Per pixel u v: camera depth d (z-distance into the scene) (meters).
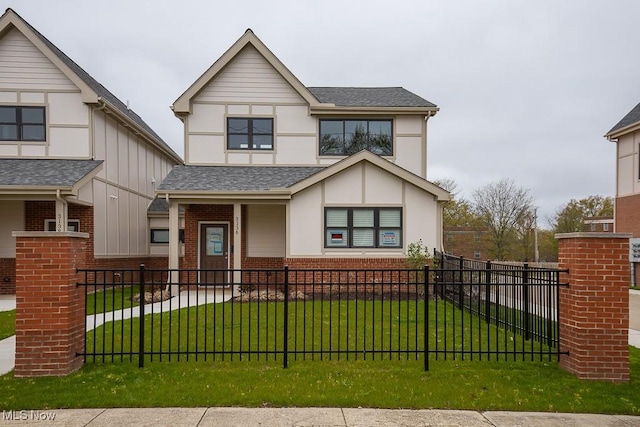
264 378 5.18
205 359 5.78
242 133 14.92
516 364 5.82
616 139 20.61
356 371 5.45
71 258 5.46
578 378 5.29
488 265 8.24
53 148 13.77
